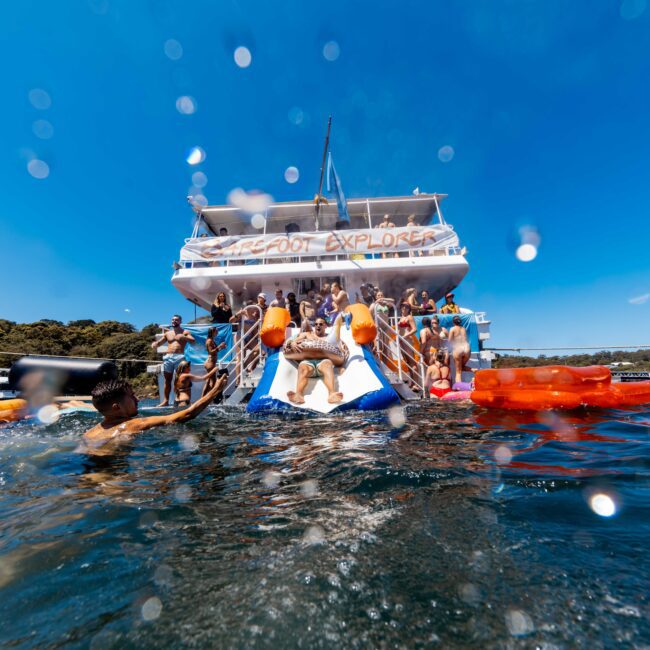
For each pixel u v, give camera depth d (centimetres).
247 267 876
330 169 911
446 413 385
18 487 171
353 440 270
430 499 146
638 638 70
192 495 158
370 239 886
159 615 80
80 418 378
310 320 719
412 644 70
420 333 729
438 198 1008
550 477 170
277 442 268
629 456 205
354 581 90
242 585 90
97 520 132
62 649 70
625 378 622
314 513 135
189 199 981
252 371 631
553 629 73
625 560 98
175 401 676
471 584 88
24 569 100
